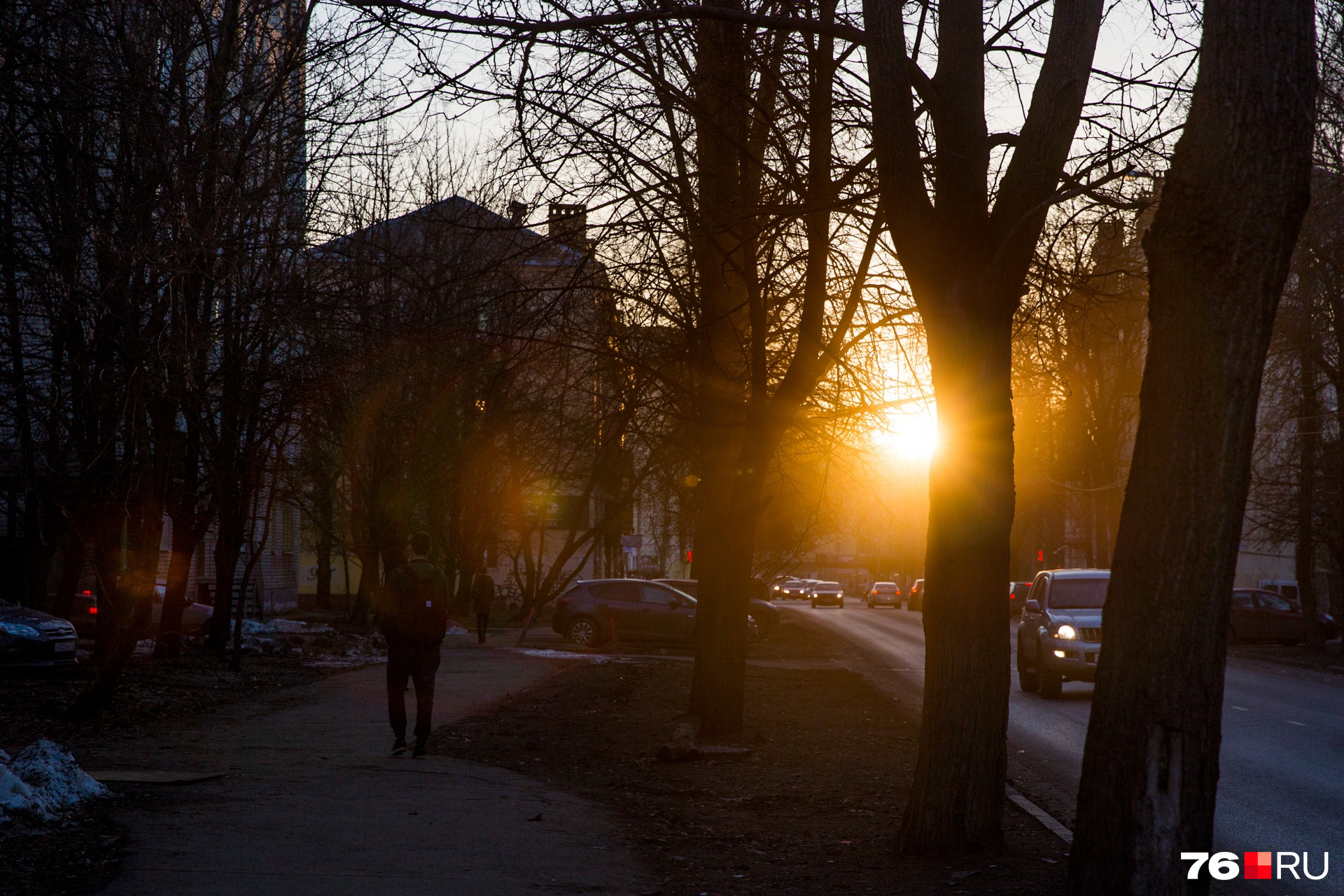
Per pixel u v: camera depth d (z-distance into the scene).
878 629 44.50
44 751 8.05
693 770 11.00
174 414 13.63
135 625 12.91
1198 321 5.32
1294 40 5.28
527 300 10.88
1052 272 10.41
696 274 12.02
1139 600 5.43
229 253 12.25
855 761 11.62
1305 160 5.29
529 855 7.02
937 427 7.43
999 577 7.35
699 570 13.33
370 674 20.17
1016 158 7.36
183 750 10.77
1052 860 7.23
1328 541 33.75
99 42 11.55
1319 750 13.10
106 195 11.98
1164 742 5.34
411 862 6.68
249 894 5.89
